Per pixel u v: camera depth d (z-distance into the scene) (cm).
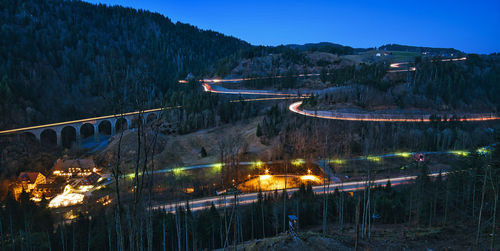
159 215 5622
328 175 9175
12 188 9725
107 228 5372
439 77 18962
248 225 5719
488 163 3997
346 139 11500
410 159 9956
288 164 10256
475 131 11712
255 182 9119
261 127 13200
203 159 11600
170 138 13825
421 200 5362
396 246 3553
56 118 17525
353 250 3359
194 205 7200
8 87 15988
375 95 16312
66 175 10756
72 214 7281
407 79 19638
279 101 18325
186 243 5138
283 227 5616
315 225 5772
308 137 11838
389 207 5578
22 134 14125
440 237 3825
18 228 5916
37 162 12450
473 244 3438
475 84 19175
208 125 15588
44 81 19400
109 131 18350
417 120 13025
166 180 9269
